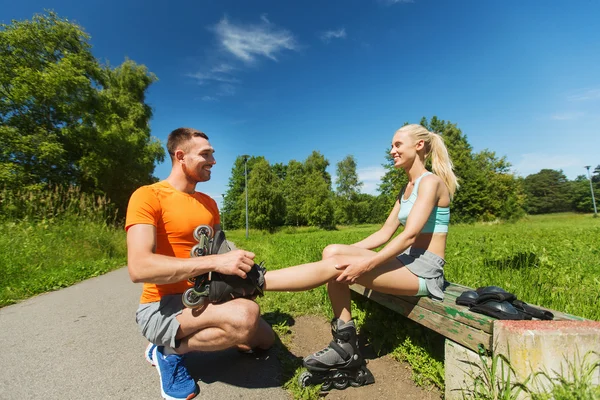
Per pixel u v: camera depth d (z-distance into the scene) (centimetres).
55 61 1988
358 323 290
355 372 203
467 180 3366
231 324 175
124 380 213
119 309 395
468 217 3316
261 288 188
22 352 263
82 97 1980
